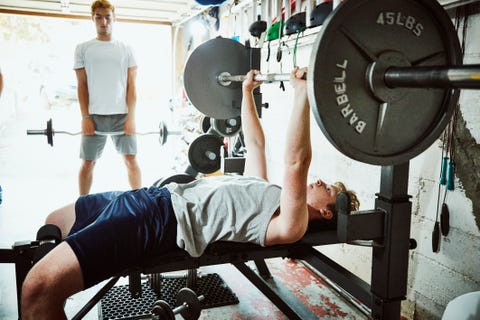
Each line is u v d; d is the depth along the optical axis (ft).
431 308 6.54
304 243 5.49
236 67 7.91
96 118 11.11
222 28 14.14
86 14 16.98
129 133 11.46
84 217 5.65
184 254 5.12
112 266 4.66
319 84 3.32
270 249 5.42
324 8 7.63
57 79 22.79
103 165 18.80
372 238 4.68
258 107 8.06
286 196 4.59
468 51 5.71
